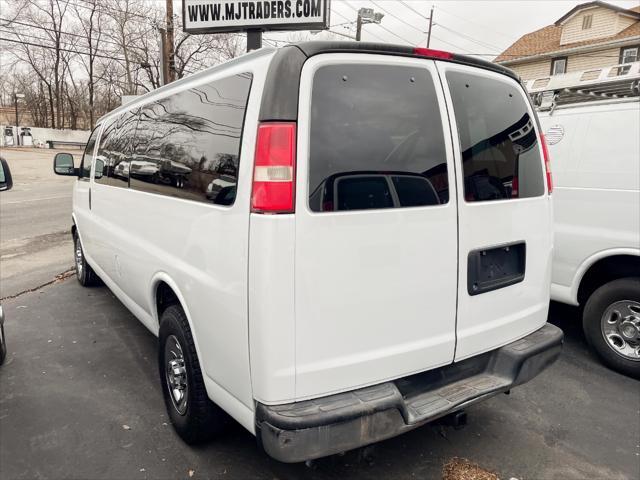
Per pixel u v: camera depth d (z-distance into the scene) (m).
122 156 3.74
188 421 2.72
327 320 2.01
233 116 2.19
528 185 2.73
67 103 46.94
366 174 2.06
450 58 2.38
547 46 27.30
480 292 2.47
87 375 3.73
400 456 2.80
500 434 3.04
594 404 3.41
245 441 2.92
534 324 2.84
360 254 2.05
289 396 1.99
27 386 3.55
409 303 2.21
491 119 2.55
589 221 3.88
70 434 2.96
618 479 2.64
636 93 3.81
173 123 2.85
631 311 3.73
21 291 5.82
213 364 2.34
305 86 1.95
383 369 2.18
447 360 2.40
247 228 1.98
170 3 18.20
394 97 2.17
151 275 3.04
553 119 4.18
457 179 2.33
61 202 13.75
